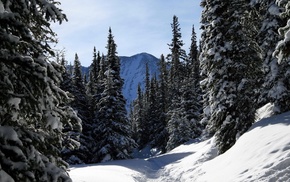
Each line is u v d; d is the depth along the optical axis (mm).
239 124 19734
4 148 5207
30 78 5676
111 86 37156
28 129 6473
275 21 19281
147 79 92000
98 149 36438
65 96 6191
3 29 5691
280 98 18516
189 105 53062
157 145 63969
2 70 5535
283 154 11102
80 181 14281
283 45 9656
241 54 19953
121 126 36312
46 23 6574
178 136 49875
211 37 21406
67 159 35219
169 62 73500
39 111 5855
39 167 5539
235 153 15195
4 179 4949
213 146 23812
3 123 5863
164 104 65625
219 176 13703
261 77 20188
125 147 36562
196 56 70250
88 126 39375
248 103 19625
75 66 42438
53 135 6750
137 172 22750
